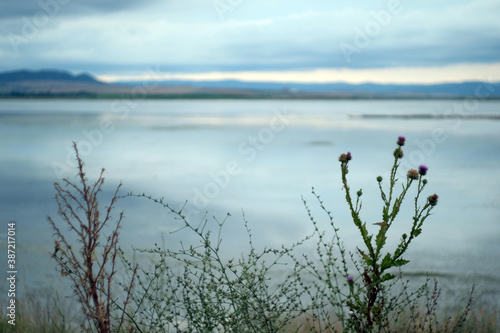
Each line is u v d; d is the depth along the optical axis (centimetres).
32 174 2139
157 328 394
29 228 1103
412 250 962
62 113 12812
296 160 2780
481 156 2994
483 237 1078
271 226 1182
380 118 10638
